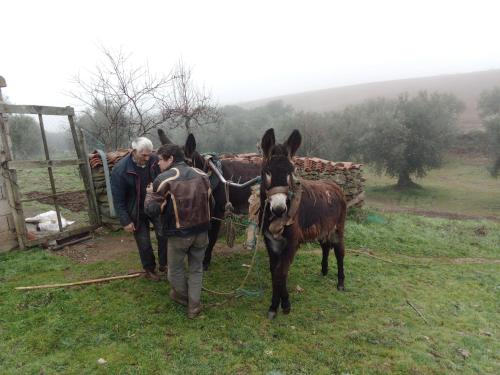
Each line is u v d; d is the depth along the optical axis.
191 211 3.69
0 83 5.21
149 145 4.24
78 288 4.53
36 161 5.66
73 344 3.50
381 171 27.00
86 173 6.44
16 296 4.29
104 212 6.88
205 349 3.50
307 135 27.91
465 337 4.20
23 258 5.32
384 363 3.51
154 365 3.25
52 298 4.27
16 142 18.92
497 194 23.61
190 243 3.79
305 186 4.49
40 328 3.69
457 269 6.86
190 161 4.96
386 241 8.16
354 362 3.50
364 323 4.28
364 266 6.30
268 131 3.69
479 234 10.22
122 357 3.33
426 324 4.46
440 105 26.64
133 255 5.75
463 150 34.50
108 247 6.10
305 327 4.06
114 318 3.91
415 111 25.47
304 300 4.73
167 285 4.70
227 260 5.87
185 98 11.34
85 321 3.86
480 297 5.58
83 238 6.32
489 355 3.91
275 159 3.58
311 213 4.32
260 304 4.46
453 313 4.87
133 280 4.81
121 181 4.34
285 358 3.46
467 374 3.49
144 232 4.67
